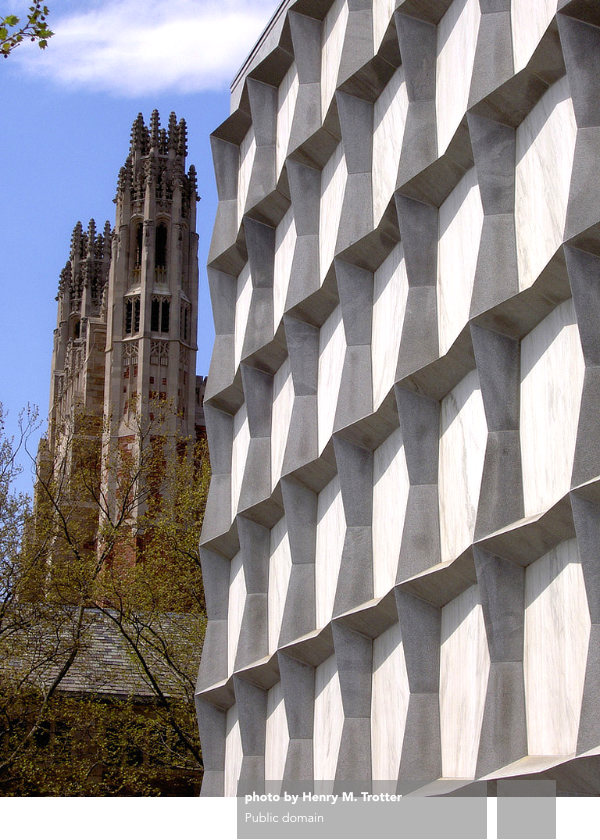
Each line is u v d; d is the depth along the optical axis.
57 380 121.62
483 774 14.41
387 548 20.33
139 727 44.75
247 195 28.98
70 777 41.84
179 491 51.34
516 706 14.63
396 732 18.92
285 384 27.36
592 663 12.38
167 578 47.94
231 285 32.12
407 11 19.92
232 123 31.31
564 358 14.35
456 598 17.22
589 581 12.58
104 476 56.69
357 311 22.22
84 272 122.31
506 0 16.94
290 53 27.98
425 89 19.72
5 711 40.84
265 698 26.91
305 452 24.66
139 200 109.31
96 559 47.84
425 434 18.45
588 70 13.84
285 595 25.73
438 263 19.09
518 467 15.46
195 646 45.69
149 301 106.12
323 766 22.38
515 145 16.50
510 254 16.09
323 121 24.77
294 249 26.41
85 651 45.50
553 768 12.78
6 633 42.78
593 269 13.33
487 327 15.86
